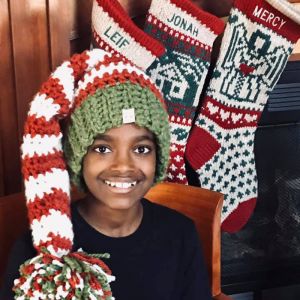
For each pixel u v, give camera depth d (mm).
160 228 1001
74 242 922
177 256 1000
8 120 1304
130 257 948
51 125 844
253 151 1646
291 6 1425
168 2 1351
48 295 732
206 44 1435
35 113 843
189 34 1391
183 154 1517
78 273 732
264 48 1470
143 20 1479
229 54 1487
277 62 1491
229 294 1737
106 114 825
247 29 1468
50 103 842
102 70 855
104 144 853
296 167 1700
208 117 1543
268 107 1622
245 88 1530
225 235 1687
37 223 813
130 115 831
